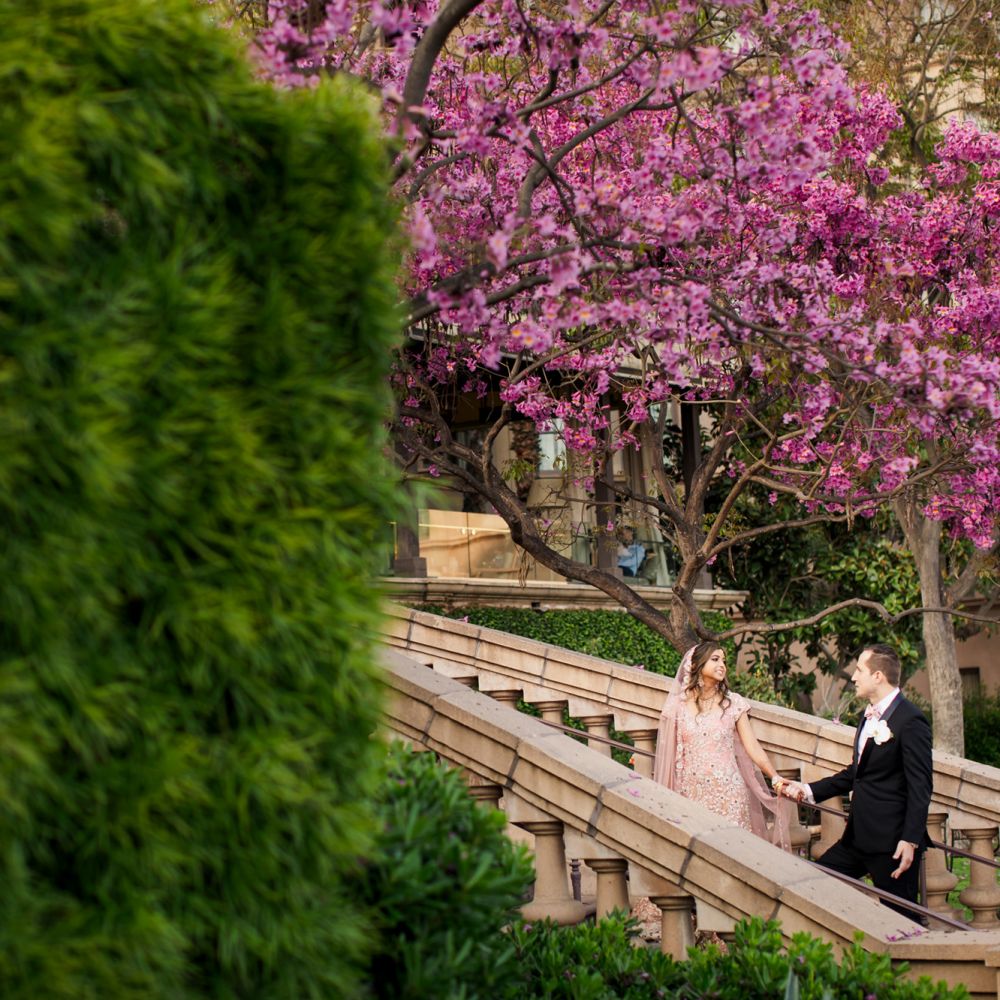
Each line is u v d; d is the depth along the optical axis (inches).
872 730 260.4
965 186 441.1
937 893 308.0
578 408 390.9
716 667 286.4
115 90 100.9
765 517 665.6
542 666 365.7
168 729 100.5
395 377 360.5
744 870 199.3
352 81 127.8
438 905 125.6
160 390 100.6
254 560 104.7
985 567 593.0
